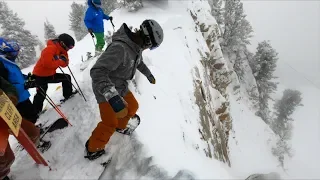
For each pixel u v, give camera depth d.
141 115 4.93
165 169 3.62
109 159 3.86
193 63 10.26
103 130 3.57
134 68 3.46
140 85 6.00
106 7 25.53
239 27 33.16
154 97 5.98
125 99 3.81
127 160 3.86
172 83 7.64
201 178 3.63
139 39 3.21
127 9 14.74
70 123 4.47
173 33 11.29
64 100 5.20
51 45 4.71
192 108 7.46
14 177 3.73
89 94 5.03
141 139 4.10
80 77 6.06
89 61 7.30
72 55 12.79
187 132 5.55
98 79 2.99
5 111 2.73
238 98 27.31
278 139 26.06
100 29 8.62
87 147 3.77
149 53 8.53
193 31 13.43
